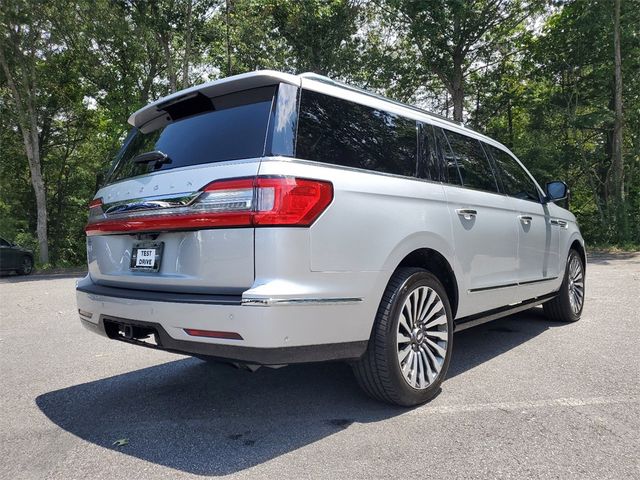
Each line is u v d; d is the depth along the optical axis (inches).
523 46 976.9
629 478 95.7
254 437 117.6
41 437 120.6
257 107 118.6
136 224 122.7
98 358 193.3
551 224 214.2
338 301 113.0
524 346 193.6
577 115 883.4
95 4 754.2
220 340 106.7
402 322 129.7
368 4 904.3
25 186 1080.2
